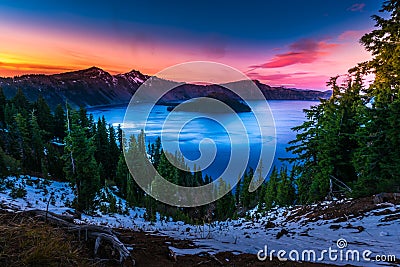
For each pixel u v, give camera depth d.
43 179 31.14
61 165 40.72
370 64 16.16
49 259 2.91
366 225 6.65
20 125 45.59
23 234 3.36
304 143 18.98
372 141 12.79
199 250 4.77
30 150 46.03
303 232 6.83
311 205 13.13
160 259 4.07
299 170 19.45
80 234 3.90
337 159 16.23
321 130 17.36
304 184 19.11
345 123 16.47
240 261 4.27
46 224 3.90
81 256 3.35
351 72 17.92
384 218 6.86
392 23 13.98
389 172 11.56
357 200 9.96
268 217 14.39
